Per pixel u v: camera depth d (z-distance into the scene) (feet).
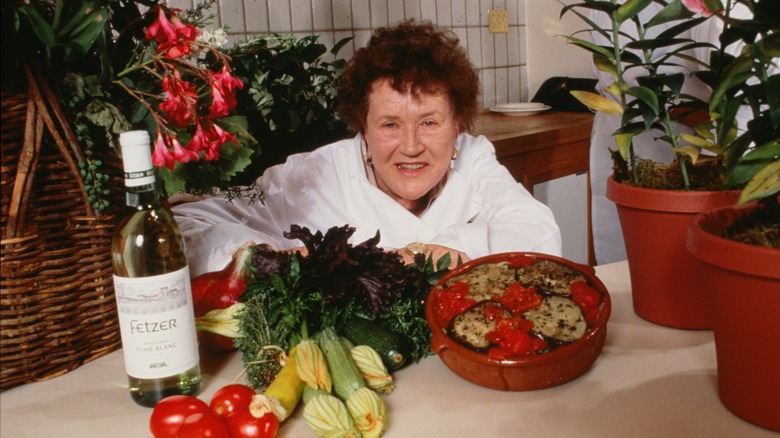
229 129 3.63
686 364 3.03
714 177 3.38
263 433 2.47
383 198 5.29
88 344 3.28
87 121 3.09
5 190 2.81
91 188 3.00
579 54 11.32
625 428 2.55
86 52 3.03
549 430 2.56
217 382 3.08
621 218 3.46
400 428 2.61
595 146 7.64
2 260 2.84
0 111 2.74
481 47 11.26
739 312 2.44
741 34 2.89
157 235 2.77
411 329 3.13
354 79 4.86
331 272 3.02
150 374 2.79
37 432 2.72
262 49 6.17
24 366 3.05
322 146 6.32
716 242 2.42
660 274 3.34
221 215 5.17
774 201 2.72
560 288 3.04
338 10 9.20
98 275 3.19
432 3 10.35
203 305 3.34
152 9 3.15
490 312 2.91
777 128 2.58
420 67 4.58
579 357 2.82
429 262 3.31
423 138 4.76
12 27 2.76
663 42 3.13
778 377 2.41
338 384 2.72
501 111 10.56
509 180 5.51
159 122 2.98
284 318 2.98
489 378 2.83
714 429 2.52
